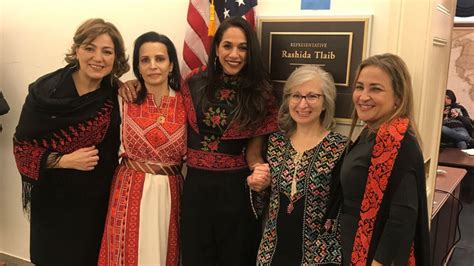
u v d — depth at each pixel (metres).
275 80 2.14
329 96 1.81
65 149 2.04
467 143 5.43
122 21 2.51
